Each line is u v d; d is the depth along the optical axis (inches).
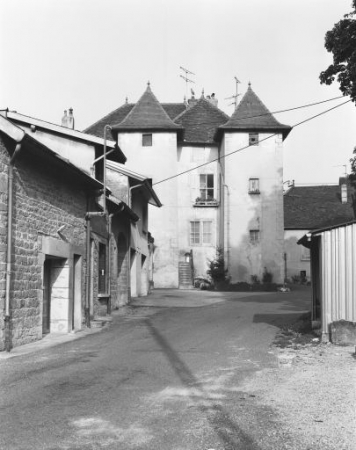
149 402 257.9
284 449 193.3
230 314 718.5
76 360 374.0
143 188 989.8
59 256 519.2
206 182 1450.5
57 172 510.0
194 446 196.2
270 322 618.5
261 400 262.1
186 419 229.6
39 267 472.1
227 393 276.5
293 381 304.3
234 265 1338.6
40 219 476.4
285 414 237.1
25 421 226.4
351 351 404.5
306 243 524.4
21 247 436.5
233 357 386.3
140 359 377.7
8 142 410.3
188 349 424.2
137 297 1011.9
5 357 383.6
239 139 1366.9
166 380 308.2
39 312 472.4
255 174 1358.3
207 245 1430.9
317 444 198.2
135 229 988.6
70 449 192.7
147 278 1123.3
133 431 213.3
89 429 215.6
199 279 1396.4
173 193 1392.7
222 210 1395.2
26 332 446.6
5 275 406.9
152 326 584.7
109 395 271.6
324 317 452.4
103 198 634.8
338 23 502.9
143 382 302.8
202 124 1505.9
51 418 230.5
